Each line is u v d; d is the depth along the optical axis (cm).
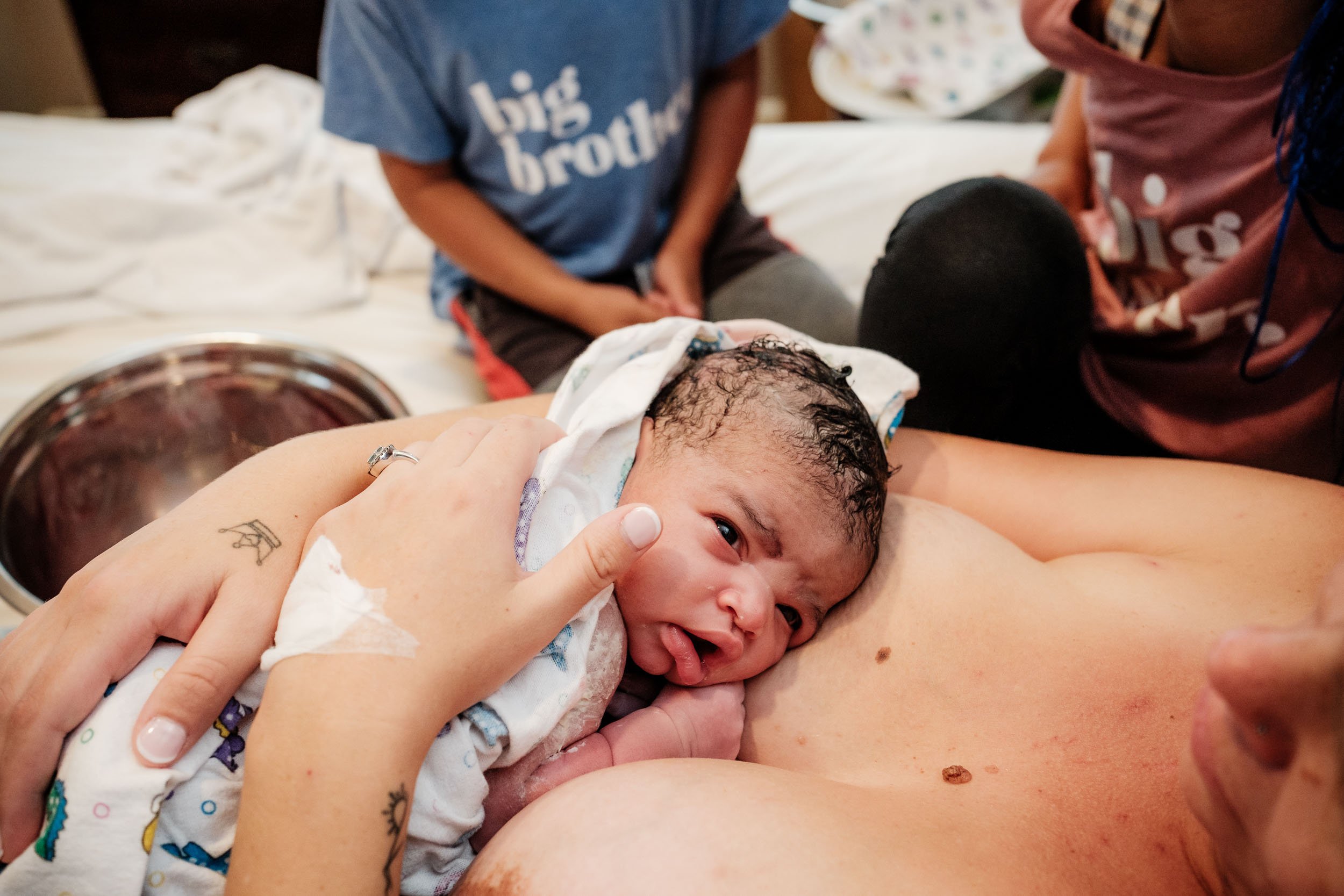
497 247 133
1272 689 43
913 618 79
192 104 188
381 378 132
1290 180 85
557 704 68
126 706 59
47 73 320
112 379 125
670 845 58
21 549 109
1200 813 50
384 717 56
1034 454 96
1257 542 79
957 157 197
